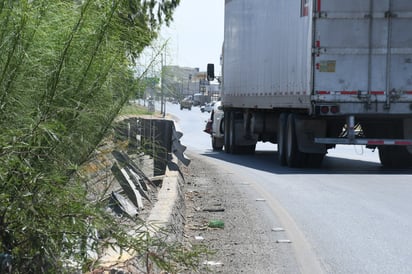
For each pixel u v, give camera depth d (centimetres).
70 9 573
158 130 1488
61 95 549
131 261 646
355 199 1479
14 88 512
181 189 1409
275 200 1455
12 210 487
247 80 2744
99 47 585
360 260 912
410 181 1844
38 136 498
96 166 595
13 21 511
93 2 565
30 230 497
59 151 532
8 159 476
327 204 1404
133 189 1035
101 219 527
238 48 2898
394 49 2023
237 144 3005
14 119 508
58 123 507
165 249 591
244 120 2945
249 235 1066
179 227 1047
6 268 490
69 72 561
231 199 1462
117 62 602
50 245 502
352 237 1062
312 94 2017
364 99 2019
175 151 1866
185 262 612
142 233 575
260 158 2786
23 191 490
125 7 610
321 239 1045
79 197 526
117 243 549
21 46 517
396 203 1424
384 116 2050
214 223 1133
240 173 2041
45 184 496
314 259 913
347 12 2009
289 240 1031
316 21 2014
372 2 2014
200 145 3791
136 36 629
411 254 952
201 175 1947
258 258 909
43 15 534
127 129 667
